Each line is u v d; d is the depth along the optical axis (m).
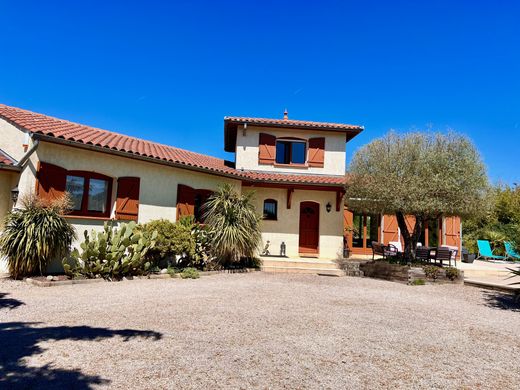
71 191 9.65
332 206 15.69
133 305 6.43
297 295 8.24
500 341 5.25
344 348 4.58
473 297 9.30
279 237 15.45
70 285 8.00
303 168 16.34
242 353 4.20
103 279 8.70
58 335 4.58
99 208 10.31
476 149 11.53
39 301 6.42
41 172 8.59
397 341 5.01
